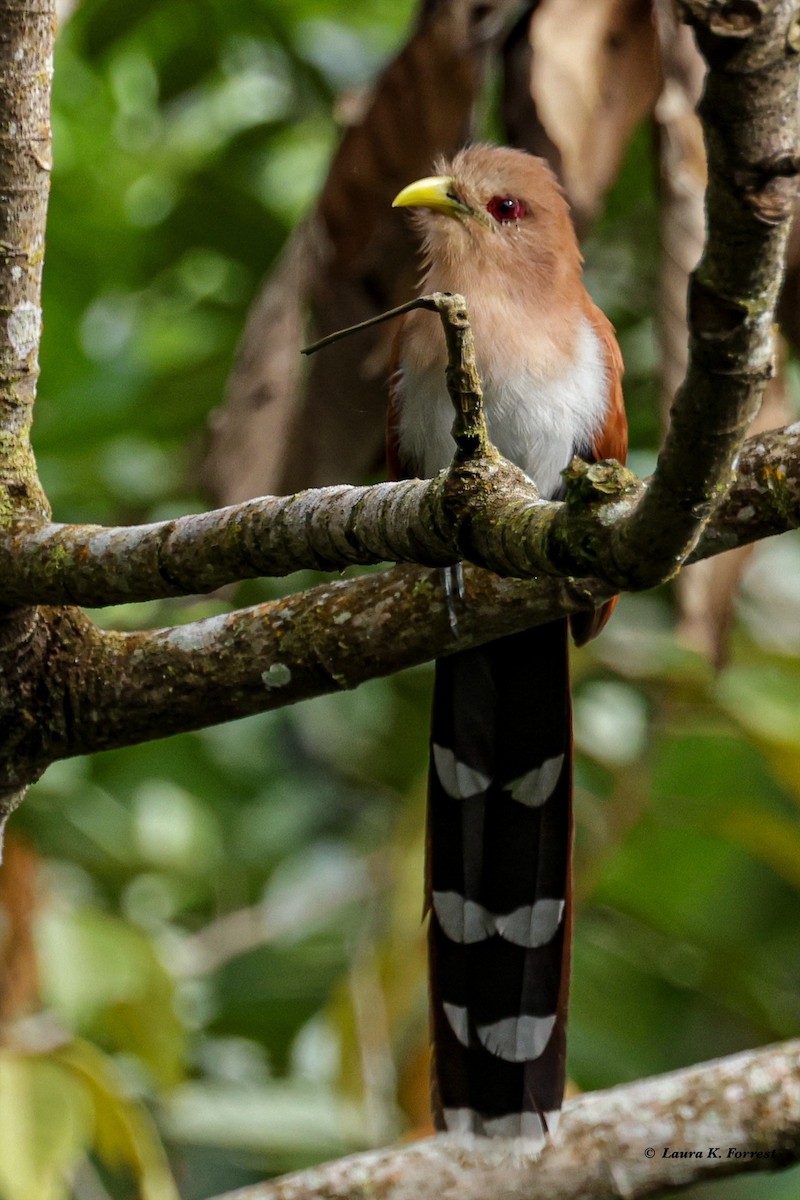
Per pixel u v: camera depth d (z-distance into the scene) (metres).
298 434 9.15
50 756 6.57
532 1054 7.52
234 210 11.66
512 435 8.28
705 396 4.11
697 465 4.24
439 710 7.84
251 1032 11.60
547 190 8.47
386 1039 9.14
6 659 6.36
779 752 10.09
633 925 12.07
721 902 12.45
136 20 11.24
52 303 11.97
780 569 12.66
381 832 12.31
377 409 9.13
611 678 11.04
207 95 12.84
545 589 6.11
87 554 5.76
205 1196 11.10
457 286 8.30
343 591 6.36
